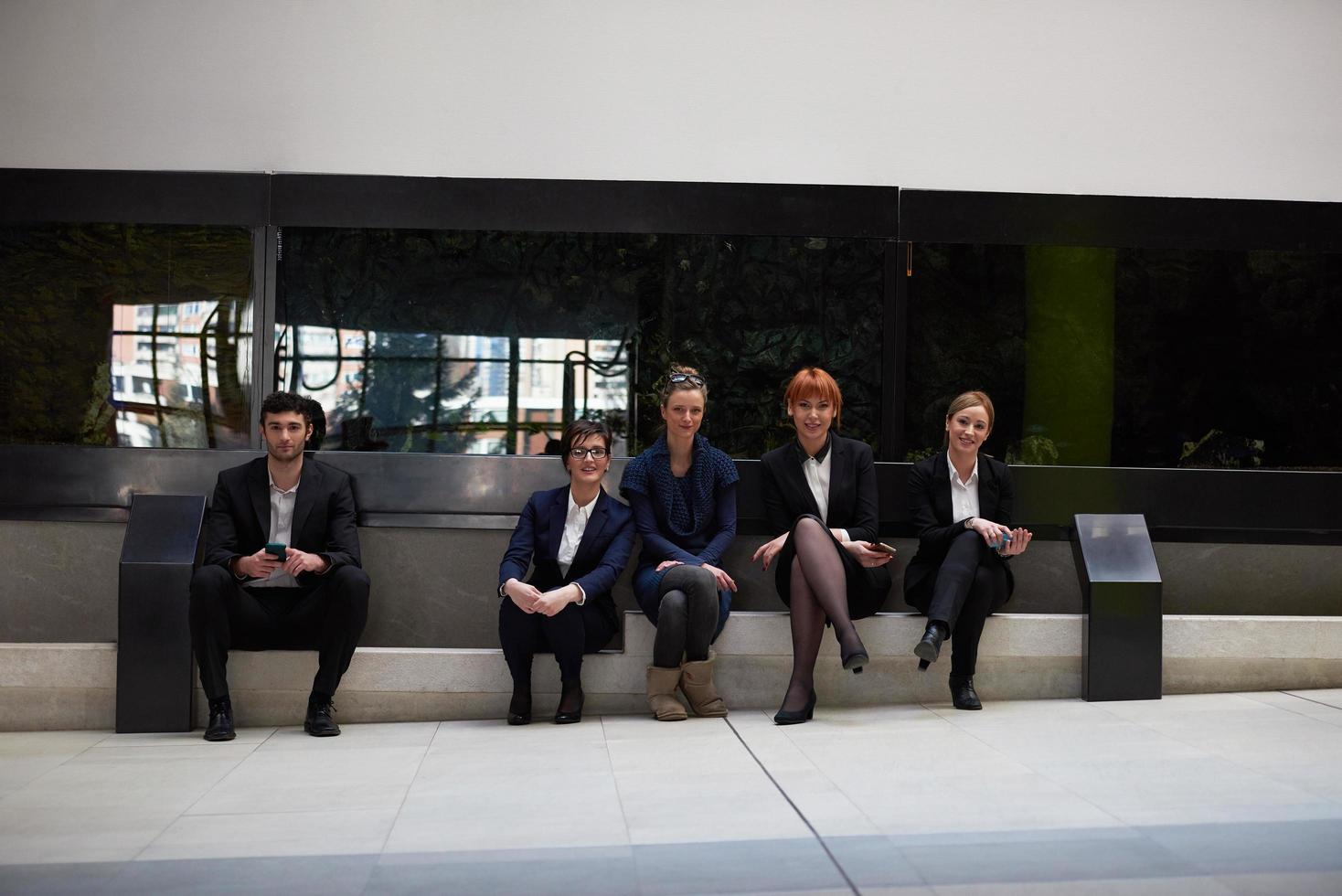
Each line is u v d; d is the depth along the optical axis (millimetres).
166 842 2539
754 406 4836
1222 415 4922
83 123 4703
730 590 4109
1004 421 4871
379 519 4633
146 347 4723
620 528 4145
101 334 4719
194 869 2346
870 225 4828
